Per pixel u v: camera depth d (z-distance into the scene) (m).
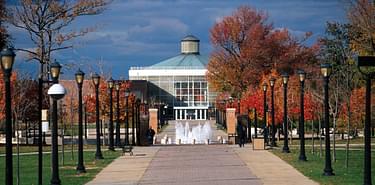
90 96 58.28
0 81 47.06
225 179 25.58
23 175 28.67
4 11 49.56
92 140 63.56
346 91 45.44
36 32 48.31
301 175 26.80
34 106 57.19
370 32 44.66
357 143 51.25
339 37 70.75
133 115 57.66
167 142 69.56
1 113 47.56
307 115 51.62
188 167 31.41
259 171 28.86
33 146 52.09
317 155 38.62
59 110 59.38
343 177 25.56
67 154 41.56
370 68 21.61
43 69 47.56
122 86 58.66
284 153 40.28
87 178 26.73
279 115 57.47
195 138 74.75
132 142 56.16
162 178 26.39
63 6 48.59
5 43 49.59
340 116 47.22
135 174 28.25
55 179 23.89
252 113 64.38
